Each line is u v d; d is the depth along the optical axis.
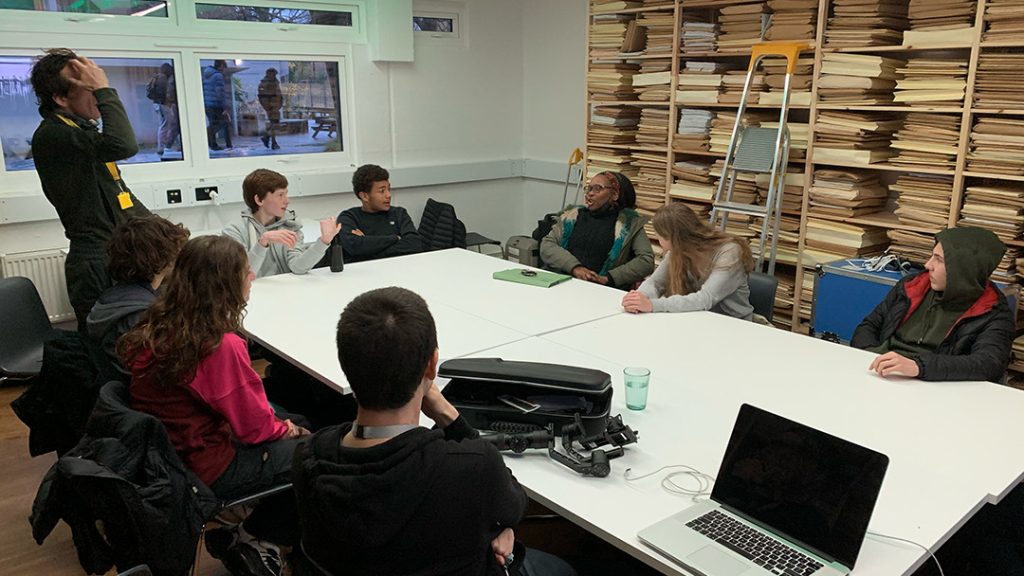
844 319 3.51
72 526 1.66
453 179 5.55
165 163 4.37
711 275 2.85
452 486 1.11
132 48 4.11
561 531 2.24
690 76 4.25
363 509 1.08
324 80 4.91
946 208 3.38
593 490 1.51
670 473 1.57
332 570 1.16
